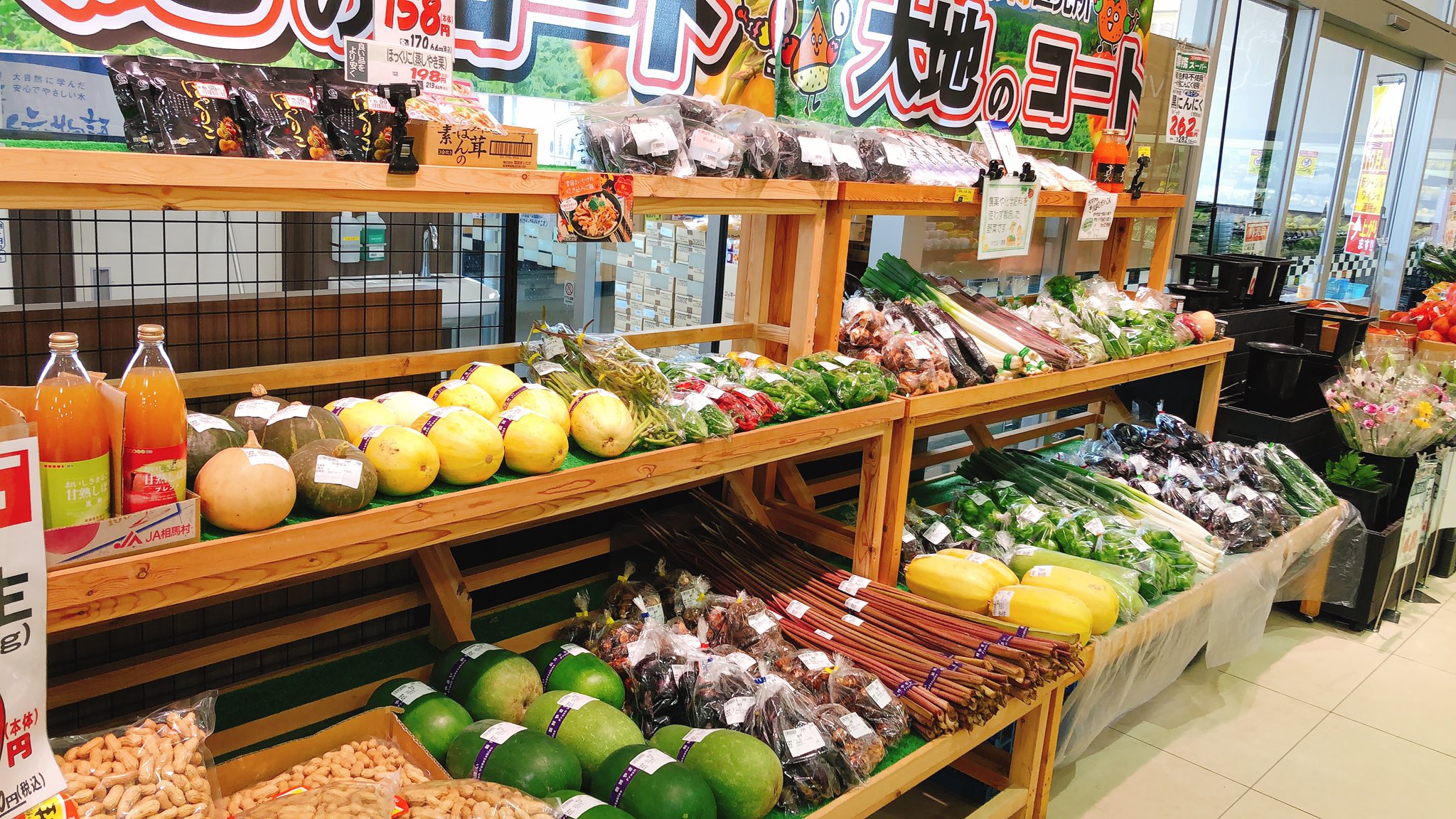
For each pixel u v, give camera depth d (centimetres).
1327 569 416
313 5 192
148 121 152
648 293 413
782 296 288
